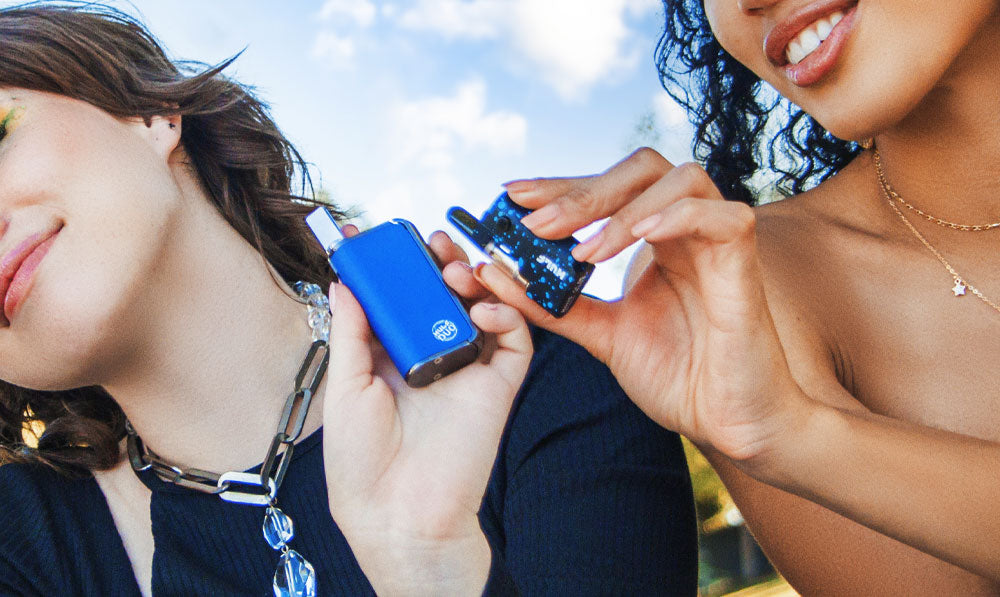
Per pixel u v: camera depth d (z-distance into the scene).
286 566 1.33
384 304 1.19
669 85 2.02
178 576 1.36
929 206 1.45
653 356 1.15
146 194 1.31
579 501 1.42
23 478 1.52
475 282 1.23
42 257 1.25
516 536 1.41
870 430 1.09
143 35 1.62
